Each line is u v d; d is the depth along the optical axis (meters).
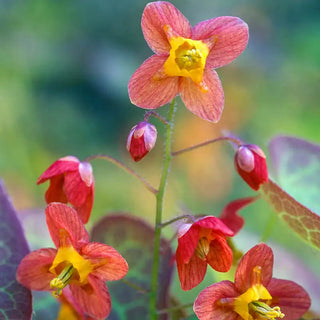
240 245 0.27
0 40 0.58
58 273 0.20
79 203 0.21
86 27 0.63
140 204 0.51
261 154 0.21
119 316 0.22
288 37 0.66
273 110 0.61
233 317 0.20
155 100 0.21
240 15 0.67
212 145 0.56
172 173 0.55
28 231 0.24
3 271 0.20
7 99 0.54
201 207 0.53
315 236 0.21
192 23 0.66
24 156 0.51
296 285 0.20
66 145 0.56
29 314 0.20
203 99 0.21
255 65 0.64
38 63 0.59
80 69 0.60
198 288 0.26
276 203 0.22
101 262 0.20
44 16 0.61
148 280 0.23
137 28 0.64
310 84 0.63
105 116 0.59
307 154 0.26
